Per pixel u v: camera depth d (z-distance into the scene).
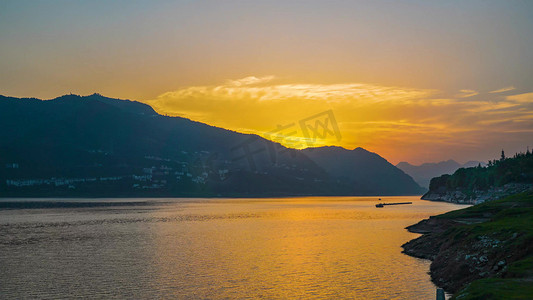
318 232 124.62
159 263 73.94
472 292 39.06
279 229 135.25
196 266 71.06
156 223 160.62
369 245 95.06
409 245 89.25
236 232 126.25
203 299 51.56
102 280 61.06
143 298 52.16
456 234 70.62
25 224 154.88
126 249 90.56
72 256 81.50
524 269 45.72
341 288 56.28
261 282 59.72
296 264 72.56
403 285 57.50
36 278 62.41
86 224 155.12
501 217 80.69
